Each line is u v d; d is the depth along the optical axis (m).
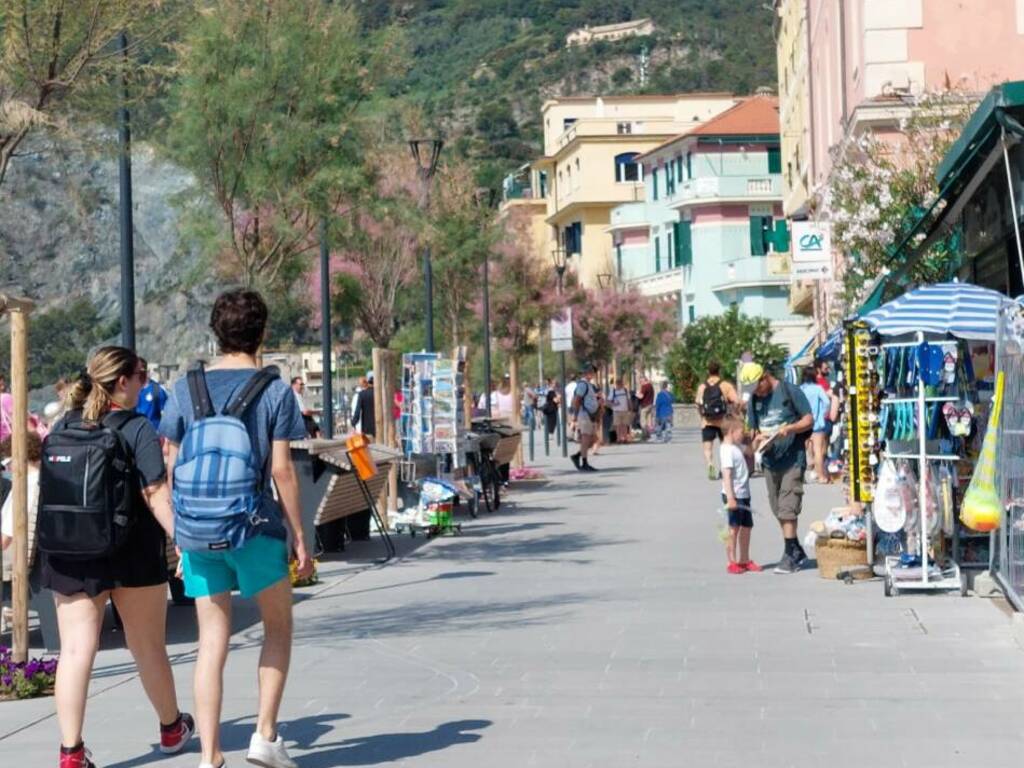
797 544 29.41
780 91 112.88
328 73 34.72
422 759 14.79
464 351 45.25
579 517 43.78
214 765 14.02
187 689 19.02
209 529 13.60
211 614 14.12
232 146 34.44
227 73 34.00
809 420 29.20
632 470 67.38
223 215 35.53
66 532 14.31
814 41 81.94
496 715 16.77
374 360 42.28
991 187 35.00
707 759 14.46
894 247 47.19
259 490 13.95
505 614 24.75
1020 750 14.59
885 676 18.55
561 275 102.88
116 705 18.06
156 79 25.44
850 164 50.78
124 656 21.58
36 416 31.72
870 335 26.66
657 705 17.08
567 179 194.12
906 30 54.75
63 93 24.05
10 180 25.67
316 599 27.50
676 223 162.38
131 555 14.79
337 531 35.28
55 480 14.39
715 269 158.38
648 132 187.38
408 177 62.44
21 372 19.42
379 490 37.56
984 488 23.80
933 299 27.02
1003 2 54.59
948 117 49.12
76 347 56.59
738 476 29.47
